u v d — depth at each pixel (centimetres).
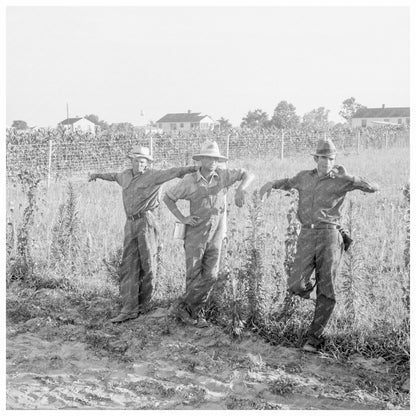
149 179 725
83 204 1200
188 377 598
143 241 739
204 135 2548
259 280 686
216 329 694
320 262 634
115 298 811
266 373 597
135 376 603
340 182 627
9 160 1908
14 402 546
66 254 888
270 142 2619
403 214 1010
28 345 679
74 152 2159
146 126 2989
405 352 612
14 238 932
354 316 664
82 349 666
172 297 784
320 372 599
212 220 699
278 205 1145
